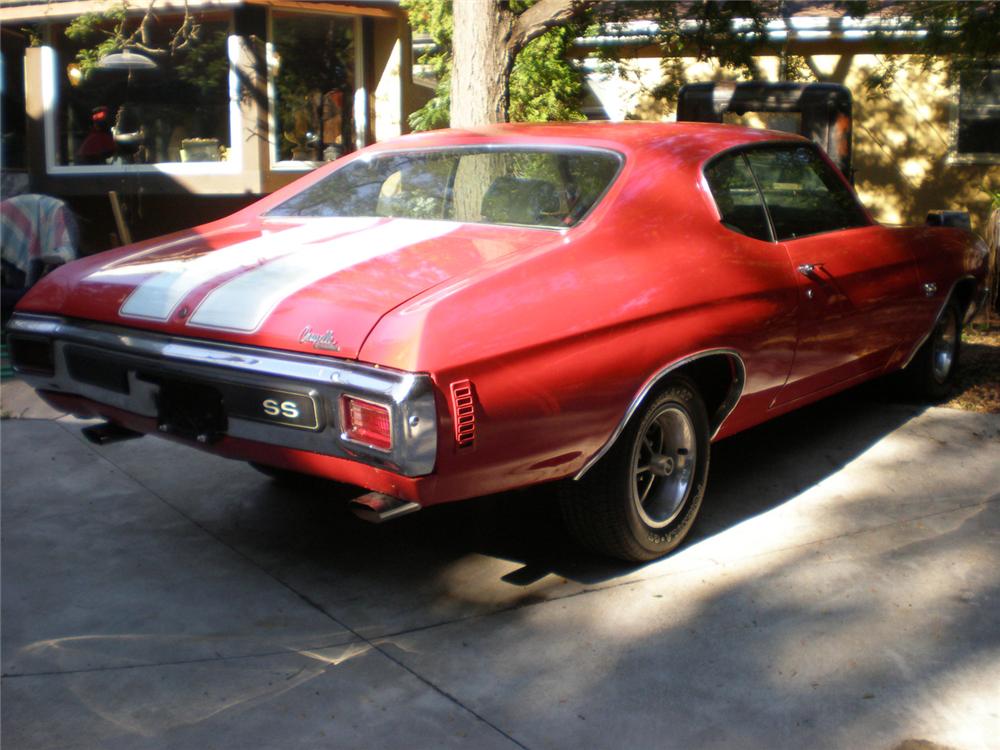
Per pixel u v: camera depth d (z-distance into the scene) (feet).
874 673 9.36
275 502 14.17
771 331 12.37
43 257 25.21
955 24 27.61
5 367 21.35
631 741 8.36
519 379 9.43
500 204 12.01
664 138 12.64
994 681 9.19
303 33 37.19
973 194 42.09
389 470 8.87
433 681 9.36
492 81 21.97
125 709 8.94
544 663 9.66
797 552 12.12
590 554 12.22
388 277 9.93
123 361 10.59
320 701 9.04
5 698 9.12
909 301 15.70
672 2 29.89
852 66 41.91
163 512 13.83
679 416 11.71
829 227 14.56
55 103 38.60
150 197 38.32
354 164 13.98
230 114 36.52
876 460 15.44
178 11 35.88
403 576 11.71
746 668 9.50
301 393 9.17
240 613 10.81
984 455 15.61
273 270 10.49
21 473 15.37
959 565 11.68
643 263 11.03
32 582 11.58
